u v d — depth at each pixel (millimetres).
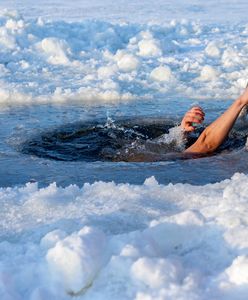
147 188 3633
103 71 9352
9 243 2793
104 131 6199
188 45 11773
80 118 6730
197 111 5684
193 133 6004
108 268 2447
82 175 4625
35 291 2359
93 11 17250
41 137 5902
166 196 3475
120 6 18797
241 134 5805
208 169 4730
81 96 7902
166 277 2365
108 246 2617
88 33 11750
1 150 5363
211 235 2787
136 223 3055
